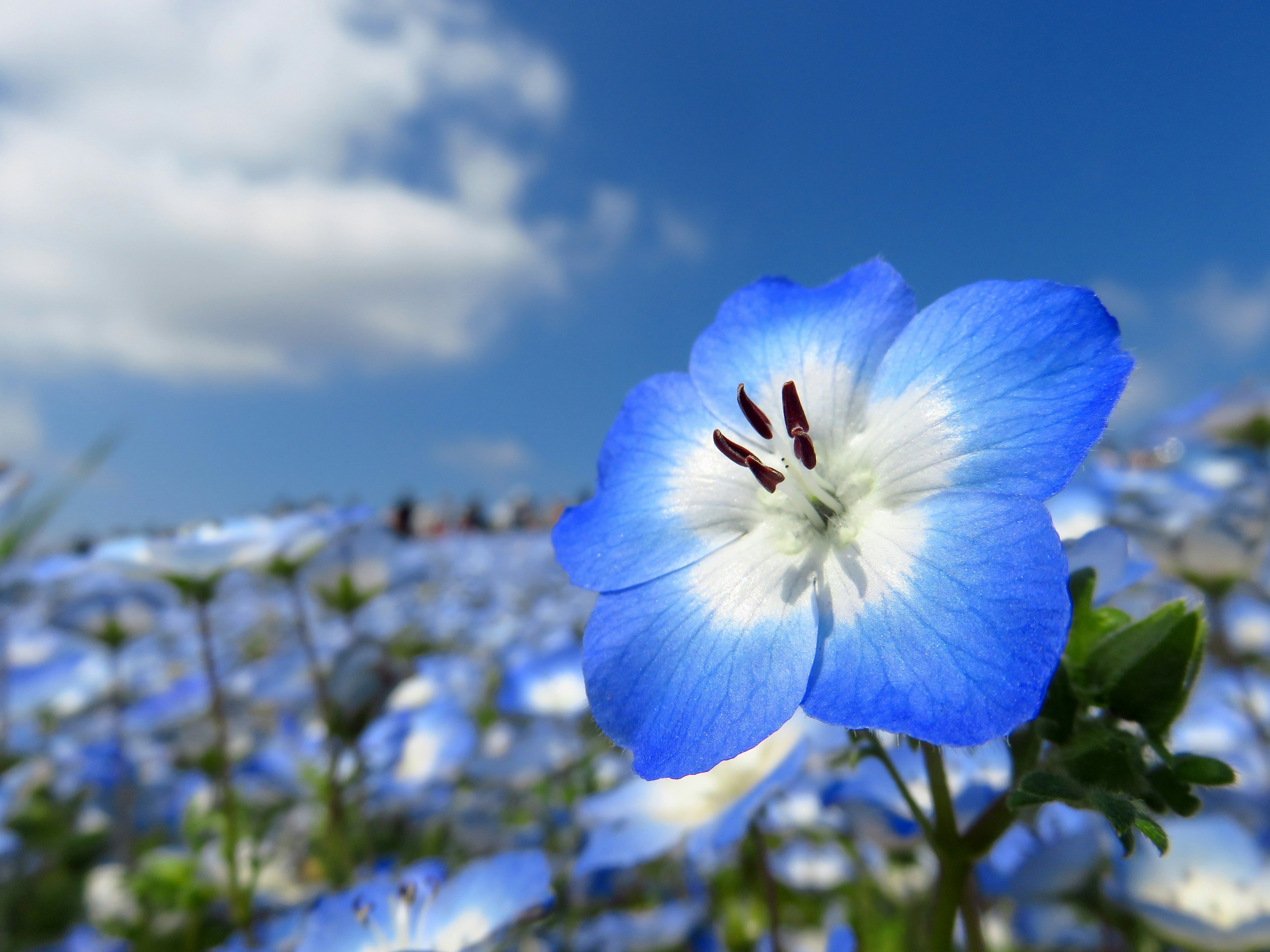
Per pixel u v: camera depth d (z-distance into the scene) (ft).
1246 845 0.25
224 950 0.29
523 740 0.49
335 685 0.38
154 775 0.57
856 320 0.16
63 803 0.55
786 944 0.38
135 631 0.55
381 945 0.20
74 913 0.50
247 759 0.48
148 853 0.43
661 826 0.27
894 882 0.38
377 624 0.99
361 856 0.43
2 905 0.49
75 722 0.65
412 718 0.49
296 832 0.46
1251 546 0.40
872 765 0.25
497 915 0.20
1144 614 0.17
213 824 0.36
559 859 0.46
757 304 0.17
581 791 0.50
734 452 0.15
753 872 0.42
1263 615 0.48
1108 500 0.48
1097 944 0.30
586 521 0.16
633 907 0.45
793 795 0.39
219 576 0.37
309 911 0.24
